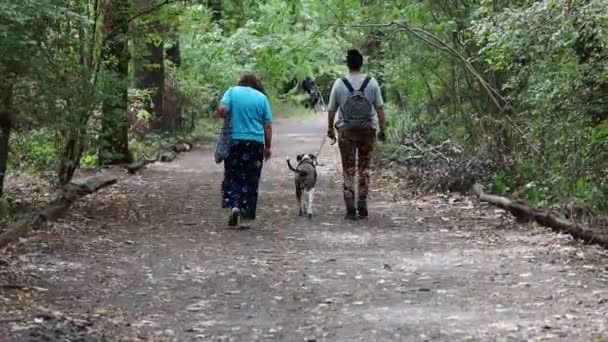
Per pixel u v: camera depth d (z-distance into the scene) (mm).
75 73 15188
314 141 37969
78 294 9188
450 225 14039
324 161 27984
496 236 12836
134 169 23016
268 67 27656
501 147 17875
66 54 14828
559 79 13430
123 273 10320
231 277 10203
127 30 18594
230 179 13977
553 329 7738
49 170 18062
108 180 19688
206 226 14094
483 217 14766
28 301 8664
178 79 34844
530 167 16188
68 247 11812
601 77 12945
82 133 17094
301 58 26250
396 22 19609
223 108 13734
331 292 9414
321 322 8172
